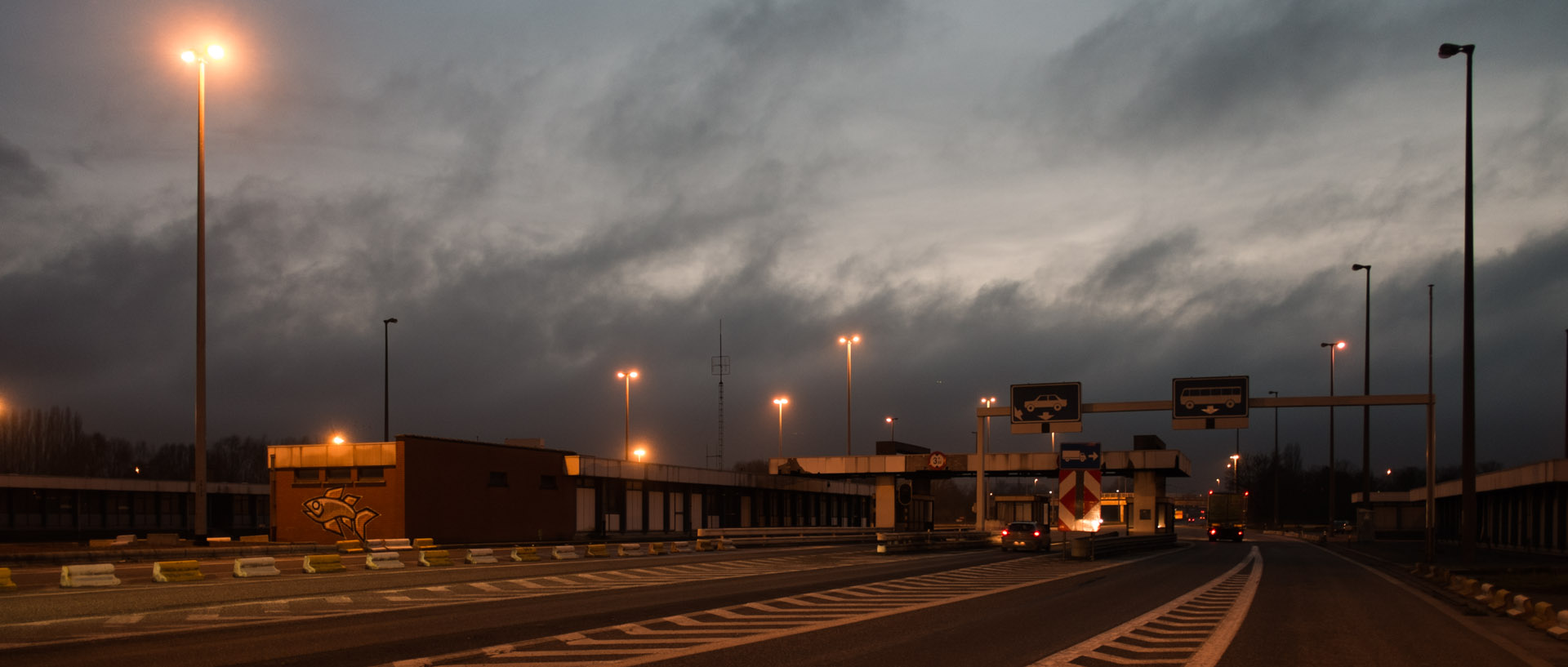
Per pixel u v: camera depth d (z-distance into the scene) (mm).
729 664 10828
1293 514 151250
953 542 44562
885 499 68562
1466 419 31953
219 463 129625
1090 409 37875
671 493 64062
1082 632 14195
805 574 26469
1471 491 31656
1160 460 62750
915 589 21750
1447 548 56500
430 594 19156
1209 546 58344
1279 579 26828
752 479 70812
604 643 12305
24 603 16734
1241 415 35531
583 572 26297
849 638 13117
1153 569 30844
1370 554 45656
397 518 43906
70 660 10734
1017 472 66500
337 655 11172
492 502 48969
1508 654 12602
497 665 10500
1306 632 14617
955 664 11109
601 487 57375
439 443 46062
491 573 25469
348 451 45188
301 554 35156
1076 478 33812
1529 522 48250
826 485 81562
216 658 10891
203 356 32188
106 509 63688
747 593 20109
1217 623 15617
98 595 18188
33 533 57969
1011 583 23875
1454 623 16328
